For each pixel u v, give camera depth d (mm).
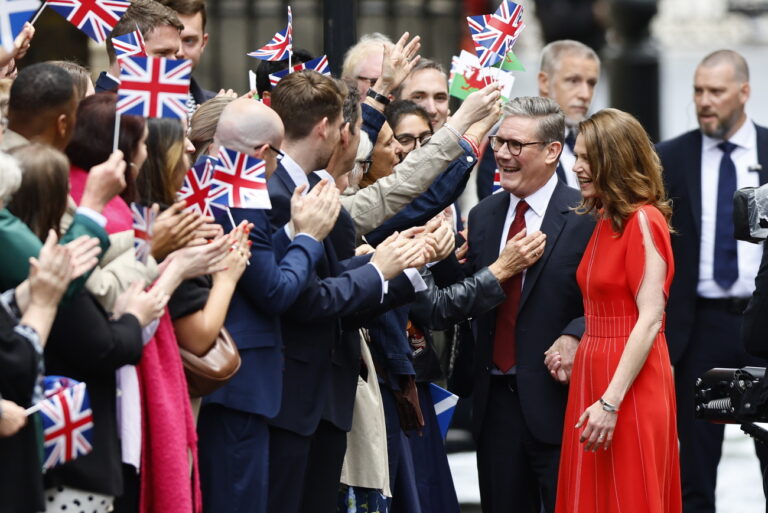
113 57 17656
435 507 19562
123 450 13289
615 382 17078
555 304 18734
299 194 15500
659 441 17297
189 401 14055
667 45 83750
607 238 17672
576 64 24938
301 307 15367
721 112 23359
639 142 17484
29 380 11883
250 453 14922
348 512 17766
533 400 18688
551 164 19062
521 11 19844
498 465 19219
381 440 17656
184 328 14094
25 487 12008
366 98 18938
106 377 13117
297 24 36094
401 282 16469
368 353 17719
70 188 13477
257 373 14992
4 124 13977
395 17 34688
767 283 16141
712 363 23125
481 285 18531
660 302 17203
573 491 17641
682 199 23438
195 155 16000
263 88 19312
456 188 18359
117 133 13242
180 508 13578
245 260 14539
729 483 28766
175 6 20234
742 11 79438
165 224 13914
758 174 23453
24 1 13992
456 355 20203
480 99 18109
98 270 12992
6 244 12234
